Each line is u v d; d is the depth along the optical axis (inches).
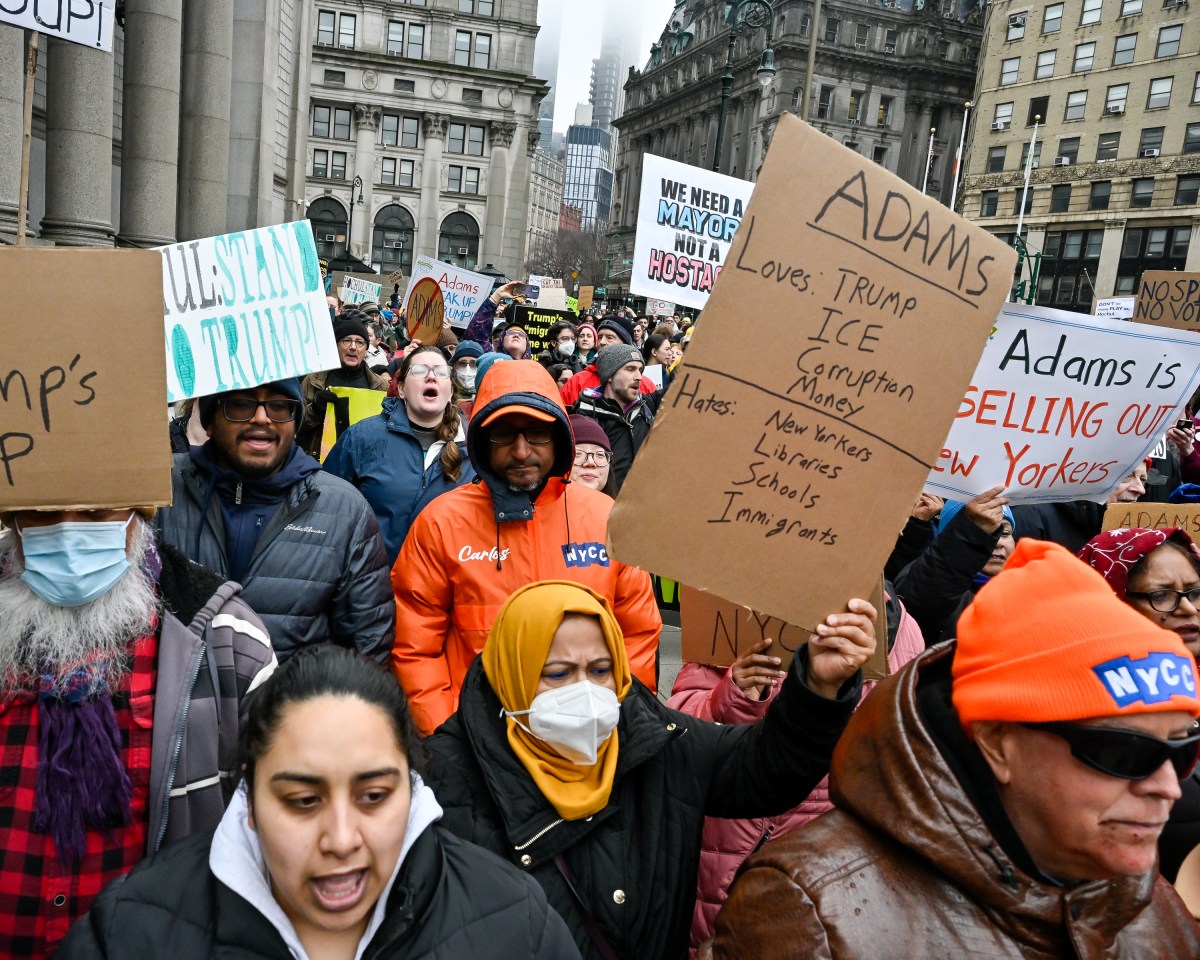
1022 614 51.3
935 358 73.0
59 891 71.3
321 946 58.0
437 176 2731.3
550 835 77.2
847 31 2933.1
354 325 275.9
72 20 129.3
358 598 115.1
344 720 55.4
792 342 71.2
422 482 178.2
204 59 592.4
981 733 52.4
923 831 52.4
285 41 906.7
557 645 78.1
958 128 3075.8
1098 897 51.4
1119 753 46.9
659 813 81.1
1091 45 2063.2
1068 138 2114.9
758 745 79.6
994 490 115.0
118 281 72.1
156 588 80.4
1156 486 211.9
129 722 74.9
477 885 63.1
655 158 259.8
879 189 71.1
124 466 72.2
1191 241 1931.6
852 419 72.7
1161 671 47.6
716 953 58.6
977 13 3016.7
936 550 118.9
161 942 56.9
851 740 58.8
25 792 71.2
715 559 72.4
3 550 76.4
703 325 70.6
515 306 536.7
